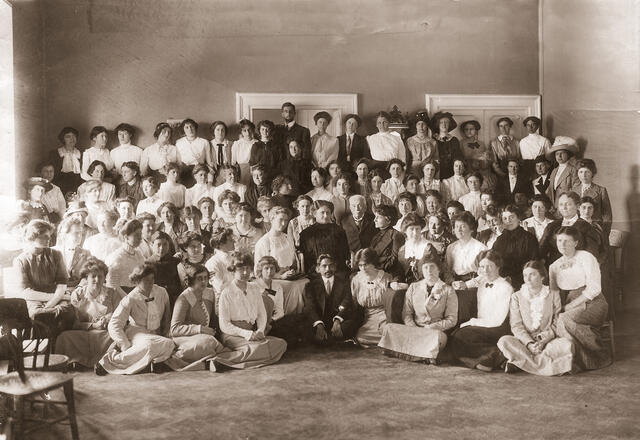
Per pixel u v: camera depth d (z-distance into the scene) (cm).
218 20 1041
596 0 928
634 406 511
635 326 773
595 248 735
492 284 657
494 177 998
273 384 580
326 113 1009
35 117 961
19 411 412
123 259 700
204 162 999
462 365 639
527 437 449
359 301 730
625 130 880
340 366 640
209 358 630
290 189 908
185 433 463
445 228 770
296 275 760
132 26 1024
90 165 935
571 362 602
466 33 1075
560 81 1018
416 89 1070
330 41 1058
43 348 604
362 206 830
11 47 881
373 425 475
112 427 476
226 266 729
